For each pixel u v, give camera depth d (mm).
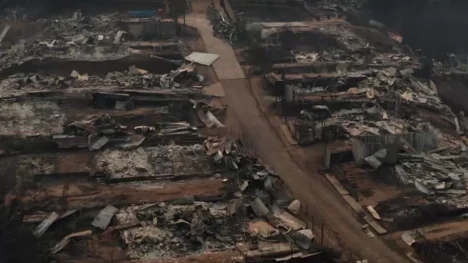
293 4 79500
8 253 31250
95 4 74750
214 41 63906
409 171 41125
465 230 35188
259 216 35938
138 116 47375
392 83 54031
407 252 33625
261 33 65188
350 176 41031
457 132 48594
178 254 32031
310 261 31828
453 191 39000
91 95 49406
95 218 34562
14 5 72250
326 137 45750
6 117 46125
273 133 47375
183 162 41438
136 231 33406
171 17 70812
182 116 48219
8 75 54094
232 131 46969
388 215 36812
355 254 33312
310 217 36719
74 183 38469
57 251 31719
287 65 57719
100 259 31203
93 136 43188
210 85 54625
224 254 32125
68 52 58156
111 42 60844
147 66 57219
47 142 42531
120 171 39906
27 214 34719
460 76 62750
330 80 54594
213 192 37844
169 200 36656
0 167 39625
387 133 45656
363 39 67562
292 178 41250
